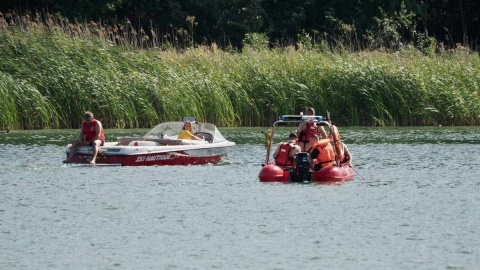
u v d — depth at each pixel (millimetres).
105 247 44031
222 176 68812
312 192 59781
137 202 56156
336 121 117438
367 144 92250
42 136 100875
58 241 45312
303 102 117625
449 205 54625
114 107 111250
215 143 79812
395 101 116875
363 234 46406
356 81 117000
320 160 66625
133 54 117625
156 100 113250
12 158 79438
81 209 53781
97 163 75438
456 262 40812
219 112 114250
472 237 45562
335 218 50438
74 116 112125
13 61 112875
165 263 41031
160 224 49188
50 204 55469
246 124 116688
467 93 117750
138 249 43594
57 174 69250
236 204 55156
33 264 41062
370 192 59719
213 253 42719
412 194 58875
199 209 53531
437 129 111375
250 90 116812
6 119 108812
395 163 75938
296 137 67312
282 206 54281
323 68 117938
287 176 65500
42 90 112000
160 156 76125
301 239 45344
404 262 40906
